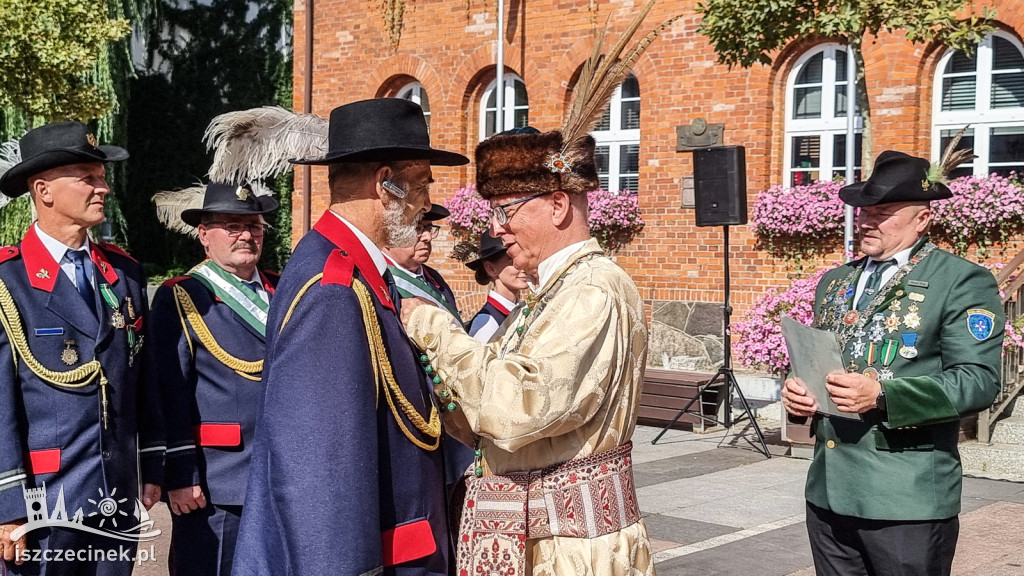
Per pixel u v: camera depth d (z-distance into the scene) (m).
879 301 3.69
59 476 3.64
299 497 2.34
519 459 2.70
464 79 13.77
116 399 3.81
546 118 13.04
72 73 11.17
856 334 3.71
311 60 15.22
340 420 2.40
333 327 2.46
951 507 3.49
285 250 16.72
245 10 18.27
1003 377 8.28
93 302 3.83
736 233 11.80
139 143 18.97
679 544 5.98
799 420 3.81
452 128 13.92
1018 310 8.55
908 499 3.45
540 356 2.52
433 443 2.72
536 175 2.74
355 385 2.44
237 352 4.31
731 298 11.83
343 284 2.52
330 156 2.62
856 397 3.41
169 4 18.70
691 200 11.67
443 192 14.12
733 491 7.33
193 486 4.16
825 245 11.25
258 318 4.39
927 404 3.36
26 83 10.98
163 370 4.22
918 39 8.30
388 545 2.54
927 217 3.76
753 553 5.81
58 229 3.77
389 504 2.56
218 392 4.26
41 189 3.73
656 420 9.90
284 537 2.36
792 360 3.73
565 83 12.88
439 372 2.72
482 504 2.73
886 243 3.77
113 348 3.82
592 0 12.62
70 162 3.70
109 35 11.23
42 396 3.63
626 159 12.99
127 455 3.87
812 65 11.59
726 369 9.28
